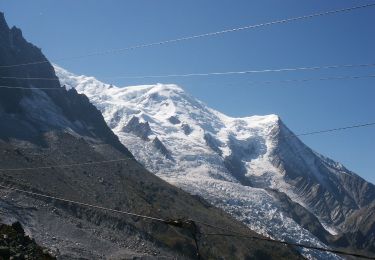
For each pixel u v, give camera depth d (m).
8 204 125.69
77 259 112.50
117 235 148.75
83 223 141.62
